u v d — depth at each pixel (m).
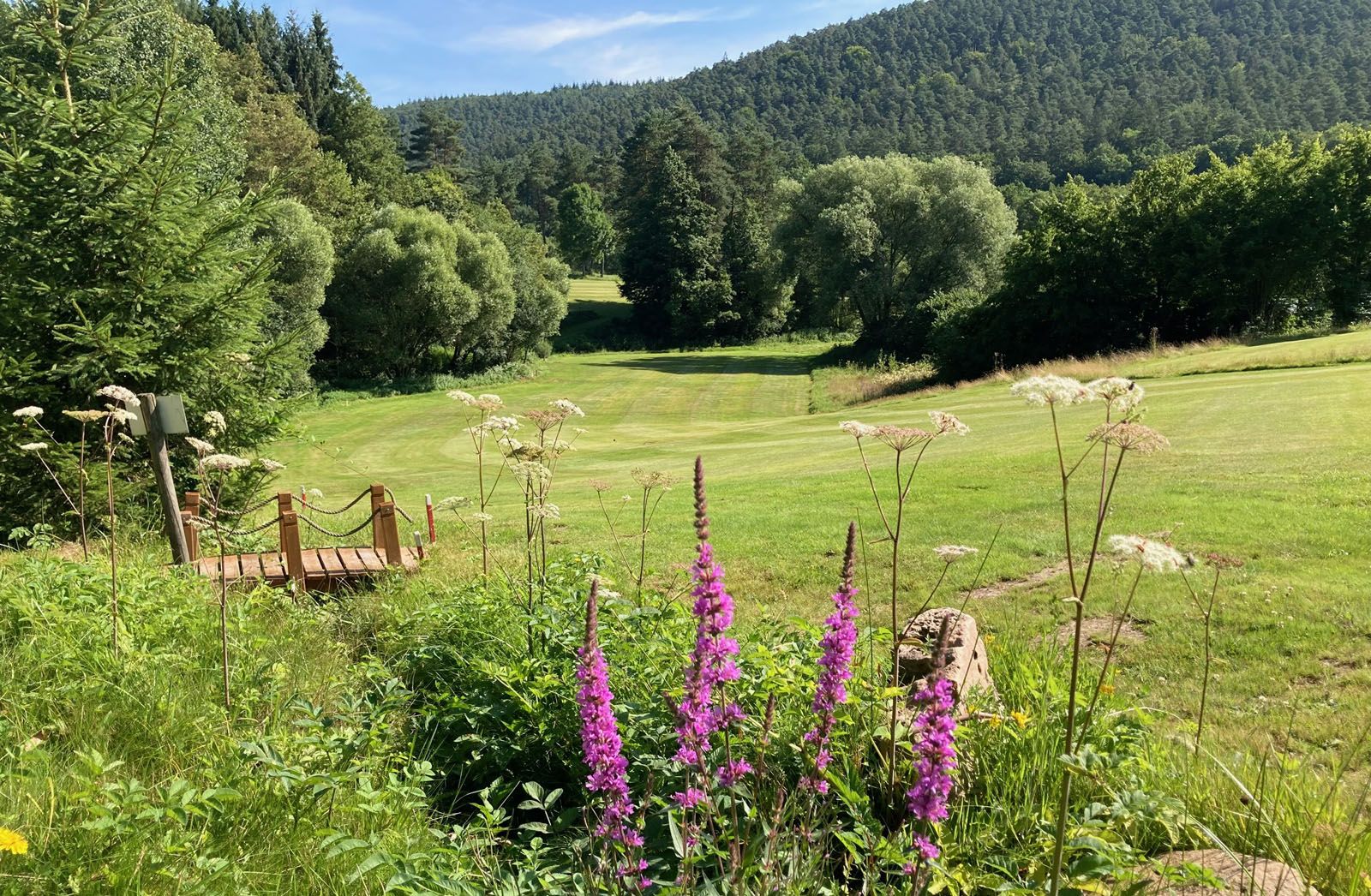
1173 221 45.62
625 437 34.09
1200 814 3.50
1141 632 7.17
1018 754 3.70
